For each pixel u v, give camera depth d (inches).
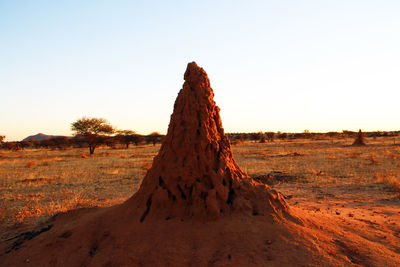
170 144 223.6
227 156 230.4
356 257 169.2
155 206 206.2
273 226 187.6
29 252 195.2
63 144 2748.5
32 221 288.4
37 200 409.1
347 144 1839.3
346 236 199.6
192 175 207.3
